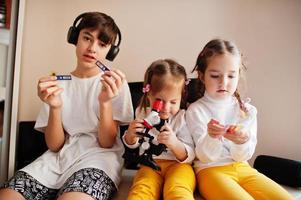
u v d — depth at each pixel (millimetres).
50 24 1354
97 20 962
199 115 927
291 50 1266
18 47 1204
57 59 1354
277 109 1278
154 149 848
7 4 1197
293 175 929
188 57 1334
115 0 1351
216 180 802
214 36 1314
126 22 1352
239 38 1302
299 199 862
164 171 892
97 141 959
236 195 730
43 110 1024
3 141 1186
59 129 945
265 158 1044
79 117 981
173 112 917
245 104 958
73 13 1354
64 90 997
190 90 1034
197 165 907
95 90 991
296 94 1261
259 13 1286
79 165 853
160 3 1341
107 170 845
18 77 1206
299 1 1261
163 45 1346
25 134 1181
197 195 860
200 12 1323
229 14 1308
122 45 1354
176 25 1338
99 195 754
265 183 799
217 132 805
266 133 1288
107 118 907
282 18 1271
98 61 921
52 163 899
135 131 846
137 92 1160
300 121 1258
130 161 912
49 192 840
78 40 979
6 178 1187
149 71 926
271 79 1281
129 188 927
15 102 1199
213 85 896
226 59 874
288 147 1269
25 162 1174
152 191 783
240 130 808
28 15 1341
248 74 1294
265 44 1284
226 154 897
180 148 862
